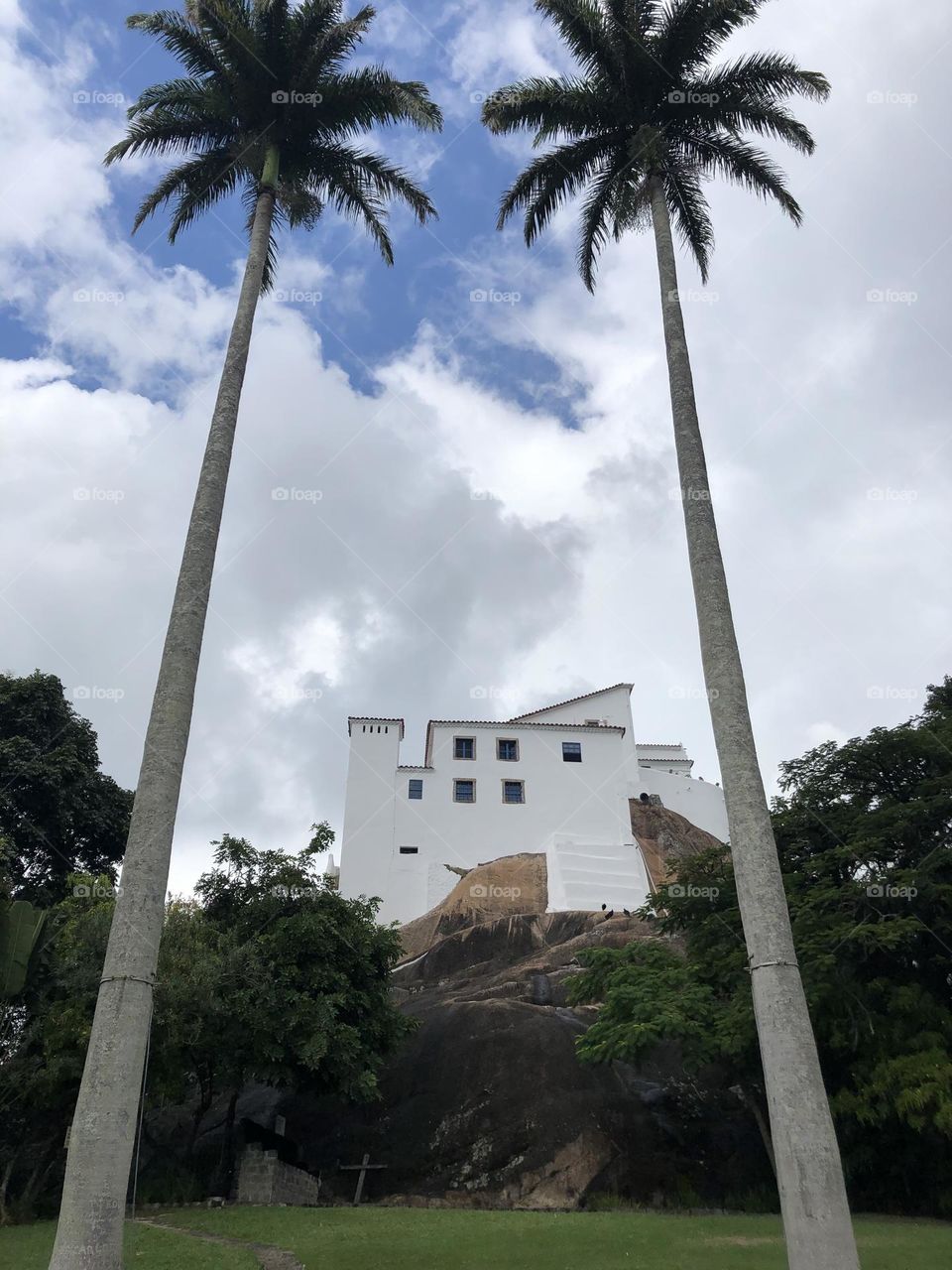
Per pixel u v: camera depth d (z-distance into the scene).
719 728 13.62
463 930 44.31
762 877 12.19
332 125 20.92
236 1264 14.59
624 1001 24.22
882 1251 15.26
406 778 53.25
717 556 15.26
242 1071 23.80
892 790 24.91
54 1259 10.01
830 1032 21.30
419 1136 27.16
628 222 22.36
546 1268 14.32
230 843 28.22
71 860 34.78
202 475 16.05
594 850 50.31
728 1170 25.02
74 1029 21.00
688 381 17.34
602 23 20.69
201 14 19.55
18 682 36.06
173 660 14.00
